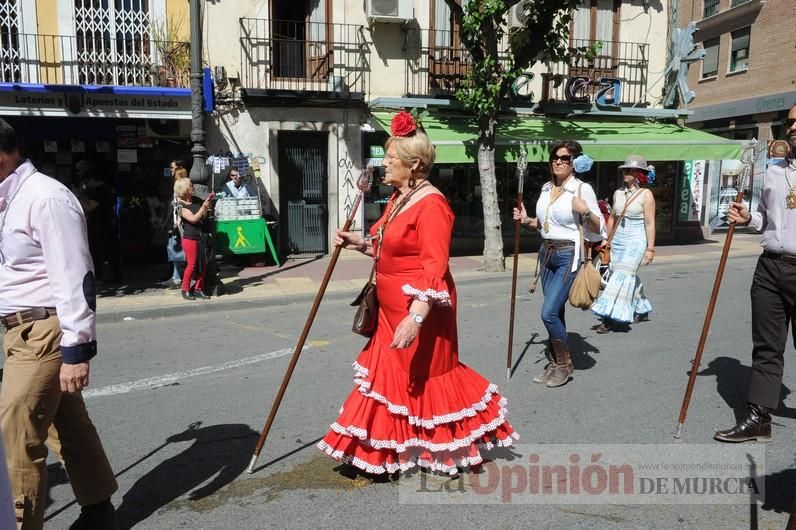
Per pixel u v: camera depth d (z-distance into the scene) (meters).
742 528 3.05
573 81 14.39
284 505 3.27
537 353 6.17
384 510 3.21
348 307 8.84
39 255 2.58
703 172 16.23
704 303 8.62
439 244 3.07
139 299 8.99
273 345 6.72
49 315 2.59
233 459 3.83
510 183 14.73
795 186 3.73
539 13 10.64
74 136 12.06
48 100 10.91
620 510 3.21
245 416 4.57
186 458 3.86
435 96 13.51
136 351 6.59
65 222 2.50
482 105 10.90
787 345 6.30
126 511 3.23
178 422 4.48
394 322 3.27
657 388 5.06
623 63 15.02
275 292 9.54
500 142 12.34
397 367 3.25
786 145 3.81
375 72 13.30
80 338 2.49
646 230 6.62
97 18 11.76
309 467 3.70
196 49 9.41
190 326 7.81
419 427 3.29
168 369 5.87
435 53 13.59
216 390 5.20
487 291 9.84
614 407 4.63
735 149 13.73
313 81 12.98
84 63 11.71
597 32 14.88
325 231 13.46
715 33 25.33
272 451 3.94
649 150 13.30
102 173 12.55
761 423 3.99
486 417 3.42
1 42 11.42
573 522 3.10
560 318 5.16
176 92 11.12
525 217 5.18
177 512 3.22
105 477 2.94
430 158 3.23
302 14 12.93
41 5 11.48
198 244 8.89
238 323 7.93
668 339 6.66
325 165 13.30
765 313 3.89
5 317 2.59
